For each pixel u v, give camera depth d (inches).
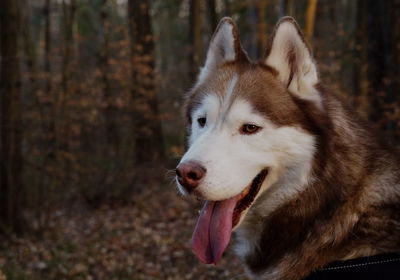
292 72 117.9
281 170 114.6
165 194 391.9
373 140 114.7
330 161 109.4
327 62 458.9
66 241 283.4
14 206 282.2
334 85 378.6
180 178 109.0
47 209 299.9
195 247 113.0
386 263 102.7
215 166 109.0
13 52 274.5
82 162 380.2
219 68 131.5
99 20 567.8
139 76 405.1
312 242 110.5
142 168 418.3
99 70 373.1
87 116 372.2
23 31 345.1
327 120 112.2
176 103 442.3
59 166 336.2
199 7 531.2
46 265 239.5
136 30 464.8
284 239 115.0
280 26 118.4
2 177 279.3
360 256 106.6
